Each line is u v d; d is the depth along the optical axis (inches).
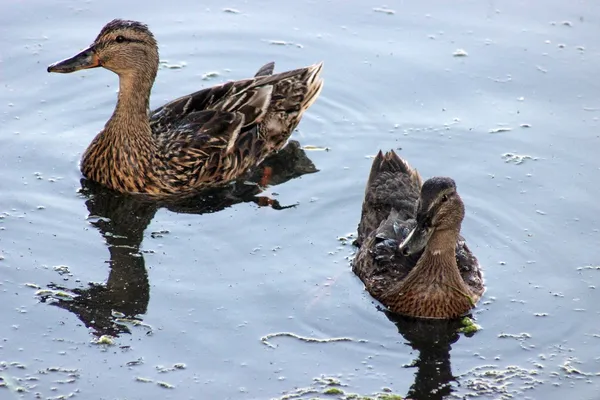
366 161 694.5
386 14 837.8
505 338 539.8
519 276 585.6
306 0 853.2
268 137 715.4
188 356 514.6
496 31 814.5
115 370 502.3
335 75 775.7
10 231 609.0
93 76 773.3
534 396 497.7
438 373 512.7
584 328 545.0
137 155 658.2
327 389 496.1
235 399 486.6
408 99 751.1
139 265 585.6
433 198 535.5
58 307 546.0
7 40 783.7
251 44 807.7
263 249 605.3
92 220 628.7
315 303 559.8
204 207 653.9
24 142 695.1
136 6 840.9
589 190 653.9
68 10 824.3
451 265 549.0
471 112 734.5
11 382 490.6
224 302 556.1
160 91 759.1
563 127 714.8
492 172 674.2
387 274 569.6
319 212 644.1
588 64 776.3
